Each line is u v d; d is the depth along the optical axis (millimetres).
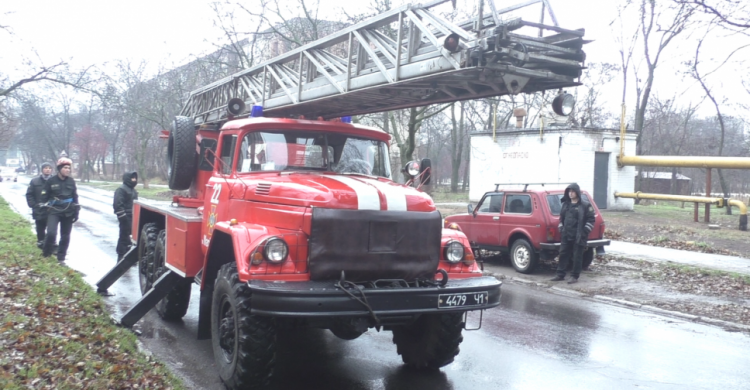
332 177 5676
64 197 10320
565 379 5688
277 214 5043
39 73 18594
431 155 50438
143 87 28438
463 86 6137
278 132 6211
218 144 6590
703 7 10641
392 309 4676
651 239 15578
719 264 12078
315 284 4637
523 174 23172
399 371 5859
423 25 5895
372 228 4879
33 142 68250
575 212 10781
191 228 6297
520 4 6199
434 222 5148
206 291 5871
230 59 24391
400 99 7004
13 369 4633
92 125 63812
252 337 4781
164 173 51812
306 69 7742
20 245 11258
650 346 6922
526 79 5551
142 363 5383
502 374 5797
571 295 10039
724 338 7355
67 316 6508
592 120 34281
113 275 8711
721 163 18391
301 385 5402
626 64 28297
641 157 21422
